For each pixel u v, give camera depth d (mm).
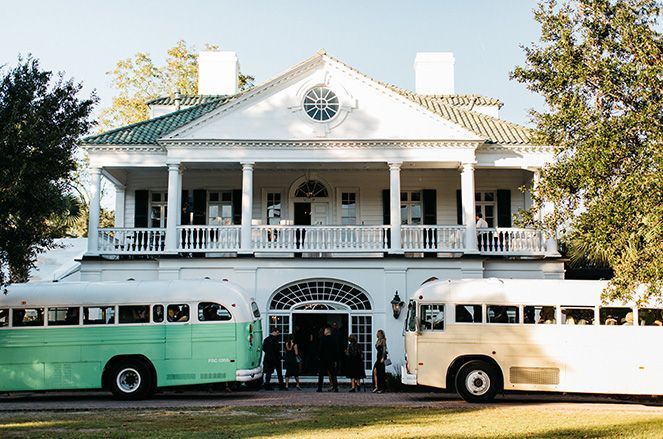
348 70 25375
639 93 13359
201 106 28656
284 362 23484
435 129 25344
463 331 18359
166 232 24953
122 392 18578
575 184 14445
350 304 24562
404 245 25312
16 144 14289
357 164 25969
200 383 18719
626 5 14195
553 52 14977
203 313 18984
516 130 26688
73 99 15688
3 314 18938
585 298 18125
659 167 12312
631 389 17719
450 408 16062
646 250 12805
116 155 25766
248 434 12273
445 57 32344
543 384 17984
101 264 25094
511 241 25625
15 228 14656
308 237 25062
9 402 18312
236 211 28141
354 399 18266
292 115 25438
